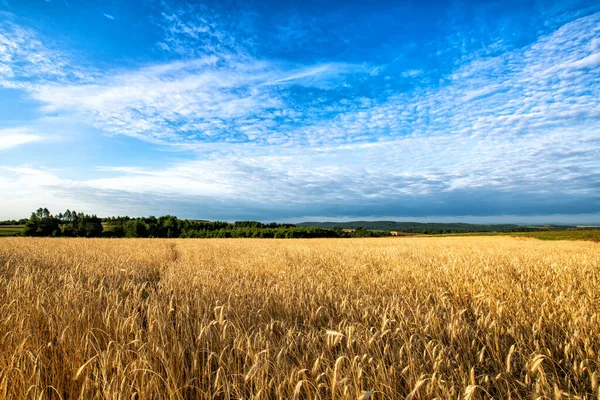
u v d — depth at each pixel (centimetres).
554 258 1218
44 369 327
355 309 505
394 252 1554
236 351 347
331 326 429
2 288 605
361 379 290
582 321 431
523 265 998
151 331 386
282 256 1360
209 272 851
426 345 338
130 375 301
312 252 1625
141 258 1367
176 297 589
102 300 566
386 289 675
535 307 523
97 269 953
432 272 859
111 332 418
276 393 282
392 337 379
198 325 424
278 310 516
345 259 1256
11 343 355
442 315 475
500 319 459
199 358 372
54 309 470
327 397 279
